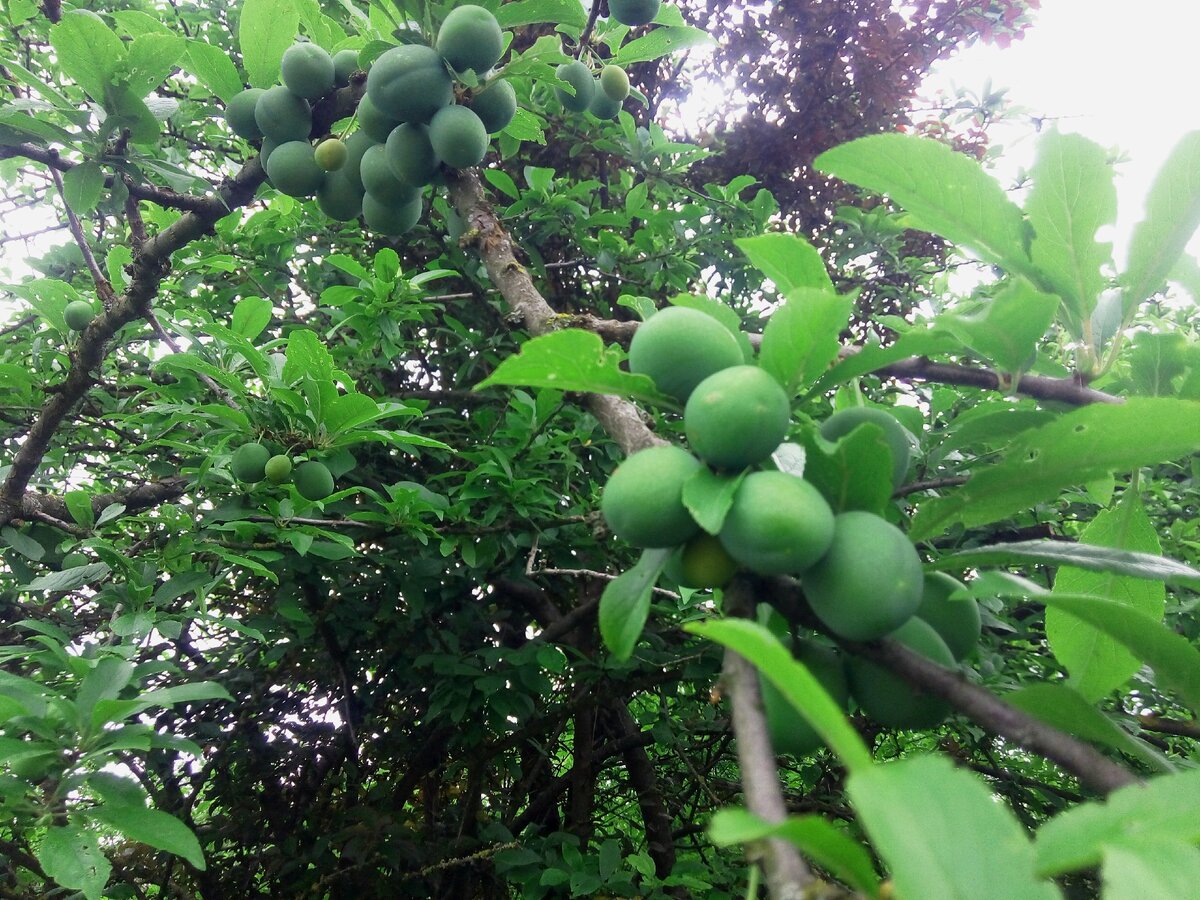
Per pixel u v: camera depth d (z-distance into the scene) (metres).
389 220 3.04
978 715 1.15
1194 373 1.75
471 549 3.80
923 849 0.70
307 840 5.34
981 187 1.70
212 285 5.43
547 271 6.06
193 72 3.14
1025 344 1.55
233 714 5.45
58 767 2.00
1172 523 4.40
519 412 4.01
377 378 4.82
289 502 3.08
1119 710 3.52
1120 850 0.71
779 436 1.29
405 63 2.60
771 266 1.61
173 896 5.03
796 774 5.77
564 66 3.33
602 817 6.58
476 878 5.30
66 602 3.92
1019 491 1.43
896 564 1.20
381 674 5.45
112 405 4.52
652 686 4.72
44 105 2.81
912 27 7.39
